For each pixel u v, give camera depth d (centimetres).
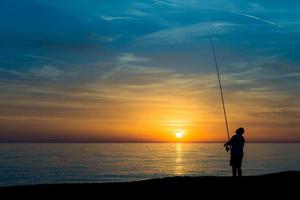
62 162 16012
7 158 18975
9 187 1452
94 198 1255
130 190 1365
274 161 16238
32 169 11988
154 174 10300
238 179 1505
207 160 17400
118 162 15950
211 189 1347
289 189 1315
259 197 1220
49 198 1258
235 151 1519
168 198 1239
